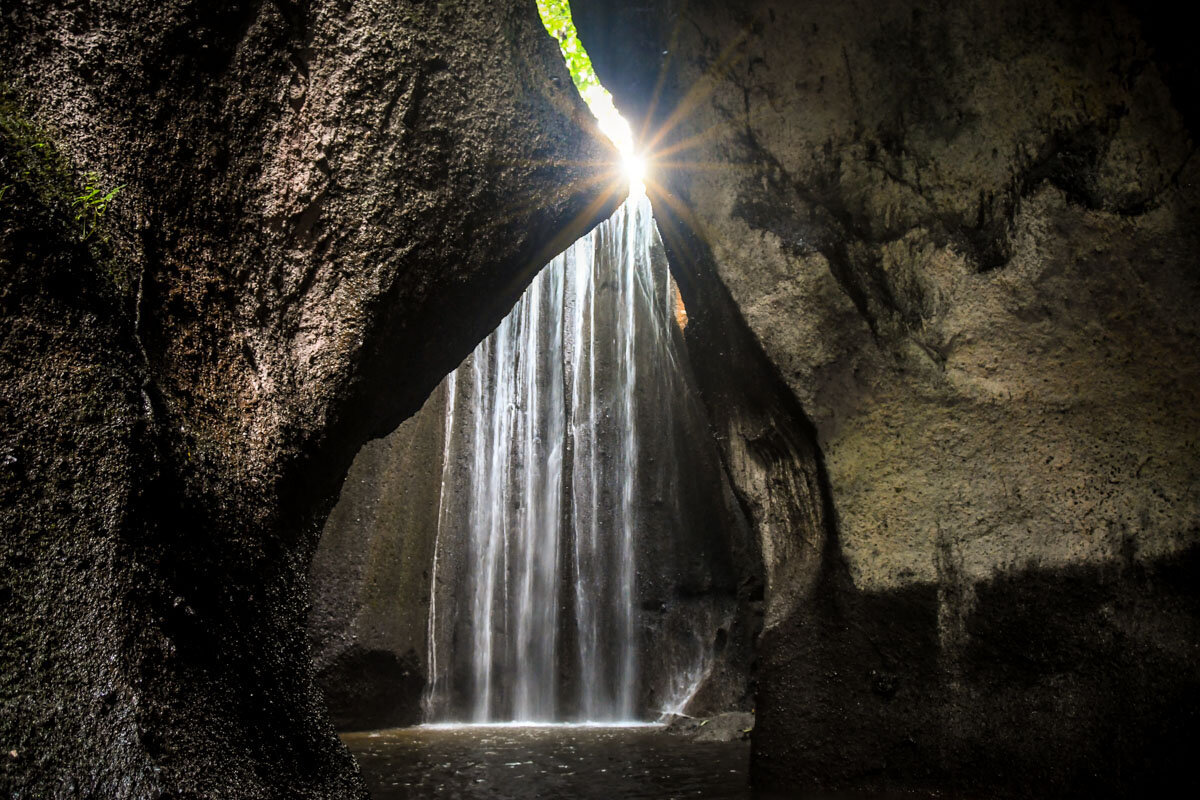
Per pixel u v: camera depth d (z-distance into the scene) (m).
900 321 4.82
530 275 4.20
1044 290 4.57
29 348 1.95
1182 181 4.37
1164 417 4.29
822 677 4.74
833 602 4.77
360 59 3.03
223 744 2.18
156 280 2.42
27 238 1.98
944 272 4.77
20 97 2.13
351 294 3.07
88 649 1.86
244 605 2.57
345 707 8.59
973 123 4.82
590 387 11.88
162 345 2.43
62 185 2.12
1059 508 4.40
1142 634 4.11
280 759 2.52
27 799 1.66
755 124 5.27
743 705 9.02
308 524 3.23
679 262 5.96
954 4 4.88
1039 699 4.26
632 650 10.81
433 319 3.55
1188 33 4.30
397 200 3.17
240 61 2.73
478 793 4.94
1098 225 4.49
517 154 3.67
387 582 9.02
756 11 5.27
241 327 2.78
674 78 5.56
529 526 11.39
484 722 10.27
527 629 11.10
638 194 12.27
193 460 2.38
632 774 5.63
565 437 11.80
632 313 11.92
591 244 12.32
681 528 11.02
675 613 10.74
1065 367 4.50
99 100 2.31
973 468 4.60
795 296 5.00
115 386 2.09
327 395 3.04
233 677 2.37
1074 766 4.11
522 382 11.79
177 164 2.54
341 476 3.46
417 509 9.71
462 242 3.50
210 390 2.61
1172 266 4.34
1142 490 4.26
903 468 4.71
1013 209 4.69
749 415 5.35
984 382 4.63
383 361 3.31
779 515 5.21
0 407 1.86
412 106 3.21
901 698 4.54
